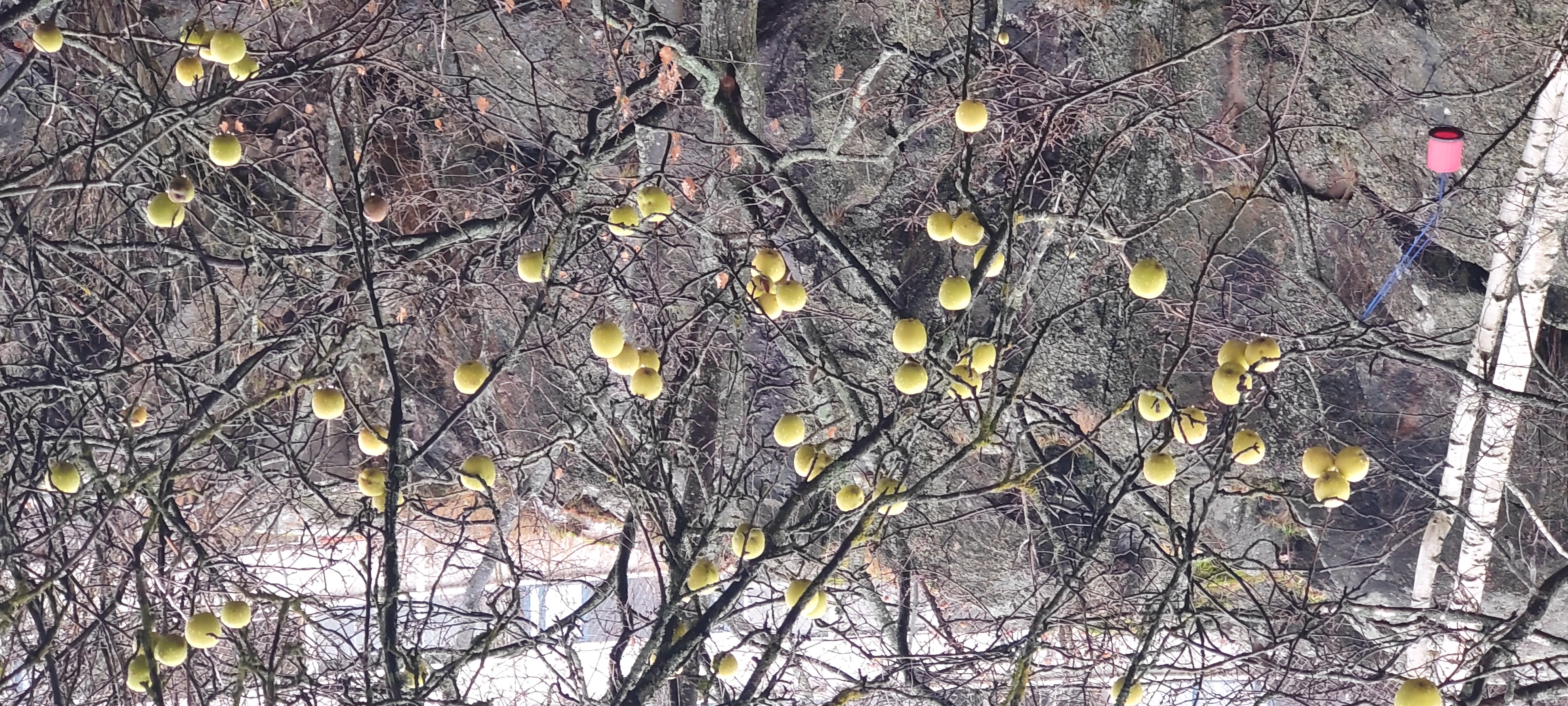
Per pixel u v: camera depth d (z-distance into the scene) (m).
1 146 7.19
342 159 8.15
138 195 6.07
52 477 3.54
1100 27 8.34
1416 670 5.18
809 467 3.73
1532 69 6.39
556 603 9.52
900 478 3.75
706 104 6.36
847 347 8.83
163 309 6.75
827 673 7.30
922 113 8.32
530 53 8.55
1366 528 8.02
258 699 4.57
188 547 5.30
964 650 5.14
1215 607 4.89
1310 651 5.65
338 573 6.19
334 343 3.59
